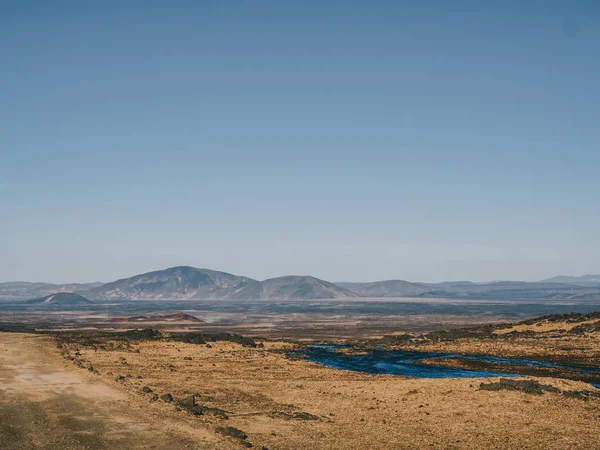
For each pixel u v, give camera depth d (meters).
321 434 38.94
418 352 103.56
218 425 39.16
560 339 107.00
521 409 44.25
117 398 45.94
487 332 127.75
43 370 58.25
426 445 36.56
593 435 38.25
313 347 112.75
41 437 34.31
